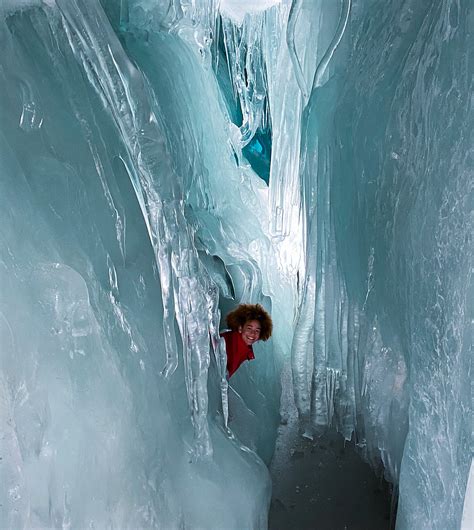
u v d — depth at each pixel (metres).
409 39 2.88
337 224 3.22
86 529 1.83
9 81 2.02
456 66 2.20
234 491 2.47
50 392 1.77
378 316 2.78
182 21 4.76
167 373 2.31
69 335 1.85
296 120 4.85
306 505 2.89
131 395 2.10
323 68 3.53
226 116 5.67
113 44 2.24
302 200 3.94
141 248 2.55
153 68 3.95
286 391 4.08
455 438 2.00
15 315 1.72
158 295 2.55
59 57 2.34
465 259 1.99
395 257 2.59
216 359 2.74
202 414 2.45
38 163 2.01
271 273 4.89
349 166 3.08
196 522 2.27
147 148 2.30
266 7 5.28
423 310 2.29
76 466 1.80
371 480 3.07
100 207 2.29
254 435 3.11
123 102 2.26
